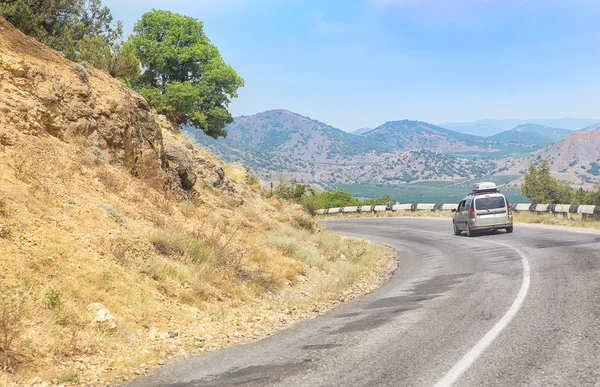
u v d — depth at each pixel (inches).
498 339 246.4
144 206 553.9
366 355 239.0
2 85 500.7
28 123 496.7
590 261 486.6
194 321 357.7
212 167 874.8
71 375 239.1
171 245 484.4
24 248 338.3
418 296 418.6
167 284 404.2
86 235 404.8
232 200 823.7
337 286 534.0
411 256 803.4
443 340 255.3
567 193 4702.3
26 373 234.4
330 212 2298.2
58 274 334.3
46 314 289.6
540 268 483.5
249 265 553.6
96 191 506.3
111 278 365.1
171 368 255.0
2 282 295.9
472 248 774.5
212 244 539.5
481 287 418.9
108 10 1084.5
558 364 200.7
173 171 710.5
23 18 789.2
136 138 642.8
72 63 632.4
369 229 1407.5
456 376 195.8
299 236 831.7
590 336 236.8
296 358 246.7
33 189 419.2
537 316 289.3
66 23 957.2
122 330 307.3
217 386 209.2
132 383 233.1
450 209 1745.8
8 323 259.1
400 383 192.9
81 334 286.5
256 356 261.4
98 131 587.2
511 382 184.4
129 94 681.6
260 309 427.5
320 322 352.8
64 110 558.6
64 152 518.9
